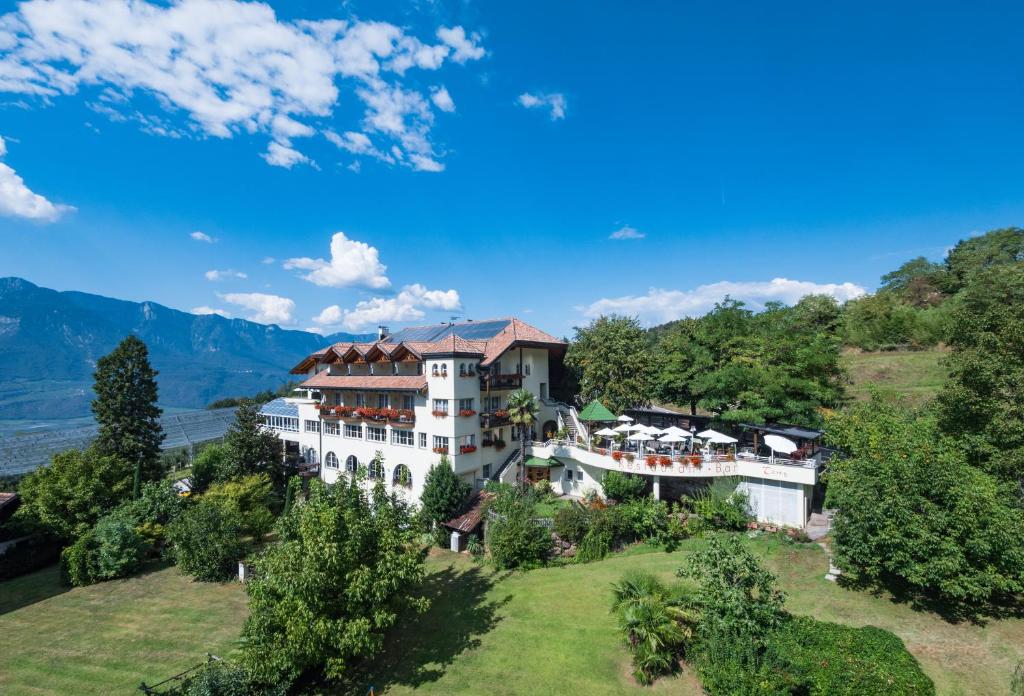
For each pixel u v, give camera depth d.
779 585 24.62
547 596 26.50
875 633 18.17
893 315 71.06
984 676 17.64
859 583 24.00
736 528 32.47
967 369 25.08
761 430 36.56
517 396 40.56
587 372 45.88
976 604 21.50
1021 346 24.80
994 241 86.56
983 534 19.03
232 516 34.09
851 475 23.14
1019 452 22.53
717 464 34.16
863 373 61.72
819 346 41.47
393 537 22.08
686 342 47.19
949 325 29.36
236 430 47.56
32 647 24.39
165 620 26.73
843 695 15.67
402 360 43.41
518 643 22.61
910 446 22.41
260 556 22.91
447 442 39.44
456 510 36.81
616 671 20.33
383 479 44.50
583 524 32.00
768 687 16.41
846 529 21.95
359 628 19.08
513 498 35.53
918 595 22.47
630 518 32.44
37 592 31.02
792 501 31.95
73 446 62.72
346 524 21.44
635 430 38.72
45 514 36.06
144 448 48.53
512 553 30.44
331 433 50.69
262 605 20.17
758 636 18.52
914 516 19.95
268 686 18.94
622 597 21.97
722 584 19.41
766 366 40.31
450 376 39.19
